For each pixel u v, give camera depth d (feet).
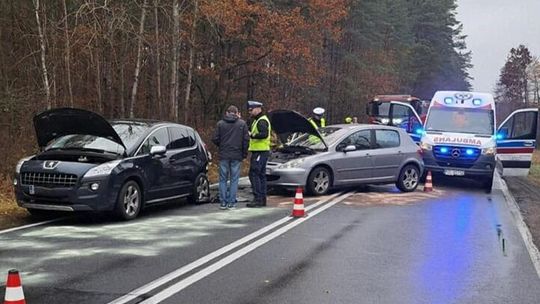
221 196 40.65
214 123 88.58
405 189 52.06
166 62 77.46
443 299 20.99
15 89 58.65
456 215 39.58
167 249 27.68
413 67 224.94
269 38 84.33
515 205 45.75
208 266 24.76
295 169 45.78
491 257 27.58
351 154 48.75
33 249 27.25
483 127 58.85
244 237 30.73
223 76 89.45
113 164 34.24
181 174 40.16
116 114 75.10
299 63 95.91
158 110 73.61
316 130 47.34
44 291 20.85
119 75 74.28
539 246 30.35
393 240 30.81
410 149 52.60
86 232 31.42
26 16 63.93
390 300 20.71
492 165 55.57
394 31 198.70
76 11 58.44
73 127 36.63
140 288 21.44
